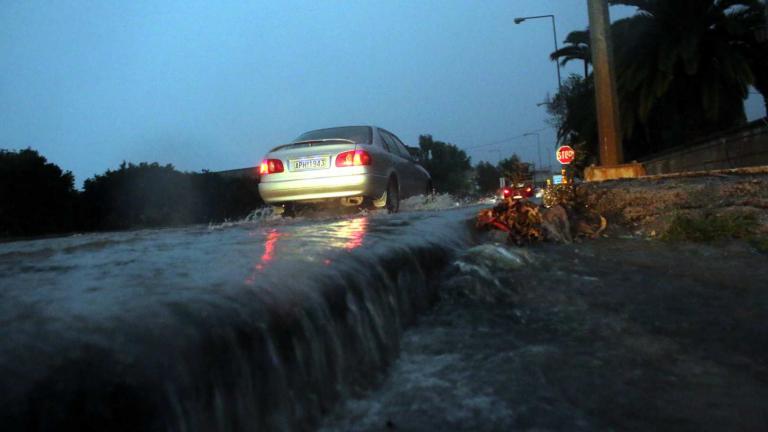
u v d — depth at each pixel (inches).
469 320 114.3
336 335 83.4
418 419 74.8
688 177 233.5
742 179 200.4
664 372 90.3
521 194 240.8
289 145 315.9
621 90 817.5
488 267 141.2
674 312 118.7
